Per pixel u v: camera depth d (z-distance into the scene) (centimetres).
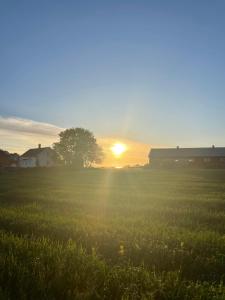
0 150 11244
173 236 1024
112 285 594
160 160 12006
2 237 914
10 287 570
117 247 911
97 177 6050
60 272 621
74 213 1523
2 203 1934
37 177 5862
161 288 588
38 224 1180
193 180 5119
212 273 741
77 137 12988
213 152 11700
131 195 2534
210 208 1881
